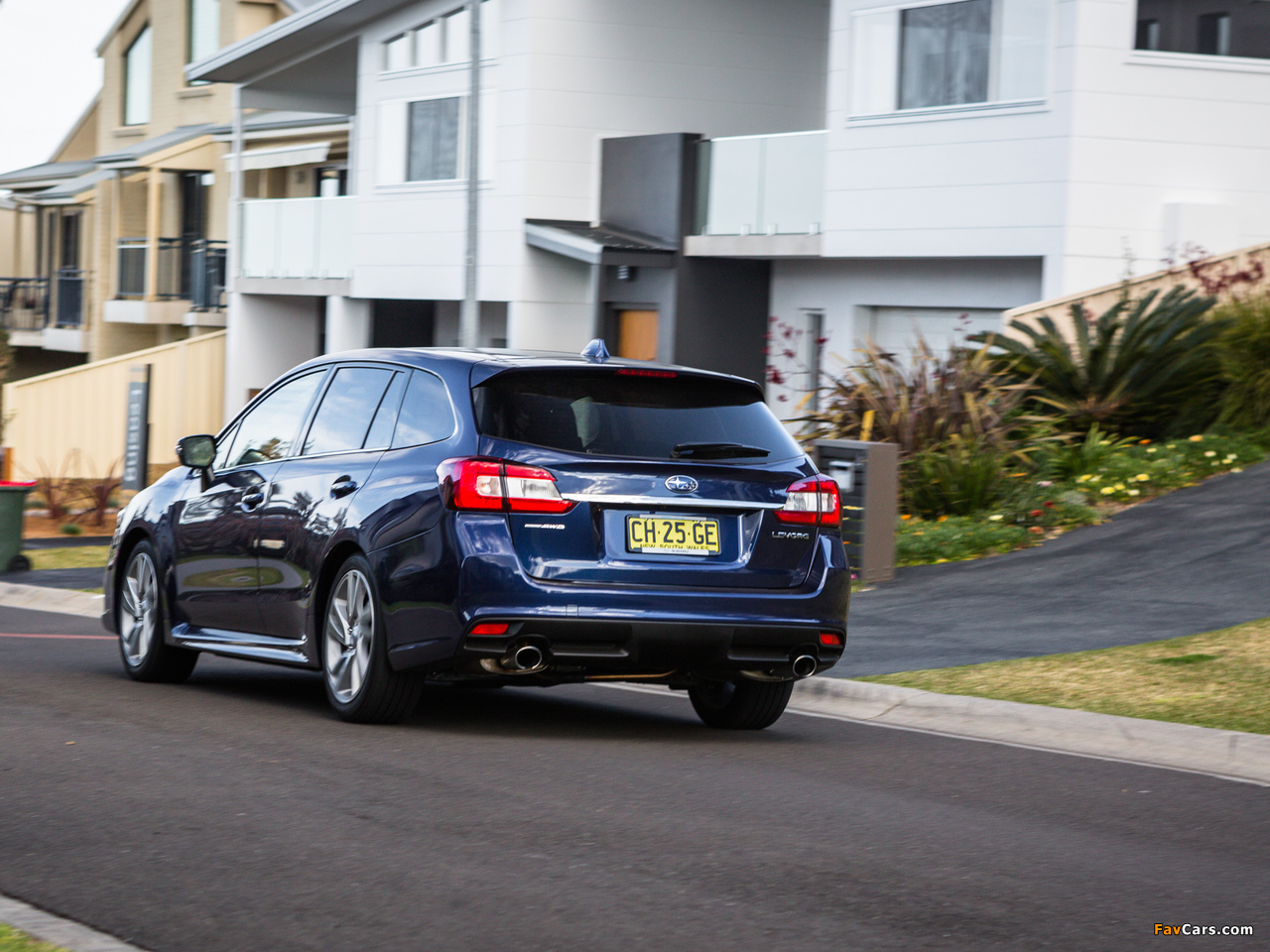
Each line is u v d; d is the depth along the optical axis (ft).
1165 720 30.42
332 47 104.12
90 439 107.86
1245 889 19.84
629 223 87.92
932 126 72.13
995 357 63.41
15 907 17.15
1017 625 41.47
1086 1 66.59
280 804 22.38
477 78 72.43
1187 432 61.93
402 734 28.60
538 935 16.80
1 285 160.66
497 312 102.01
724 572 27.81
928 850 21.26
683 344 84.12
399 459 28.55
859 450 49.85
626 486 27.35
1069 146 66.90
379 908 17.60
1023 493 55.88
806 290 83.10
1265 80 69.46
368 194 101.65
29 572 65.36
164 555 35.01
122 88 149.48
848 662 37.29
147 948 16.12
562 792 23.91
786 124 95.25
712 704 31.71
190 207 135.95
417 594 27.25
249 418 34.35
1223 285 63.62
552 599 26.73
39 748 26.17
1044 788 25.88
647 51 91.09
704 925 17.35
